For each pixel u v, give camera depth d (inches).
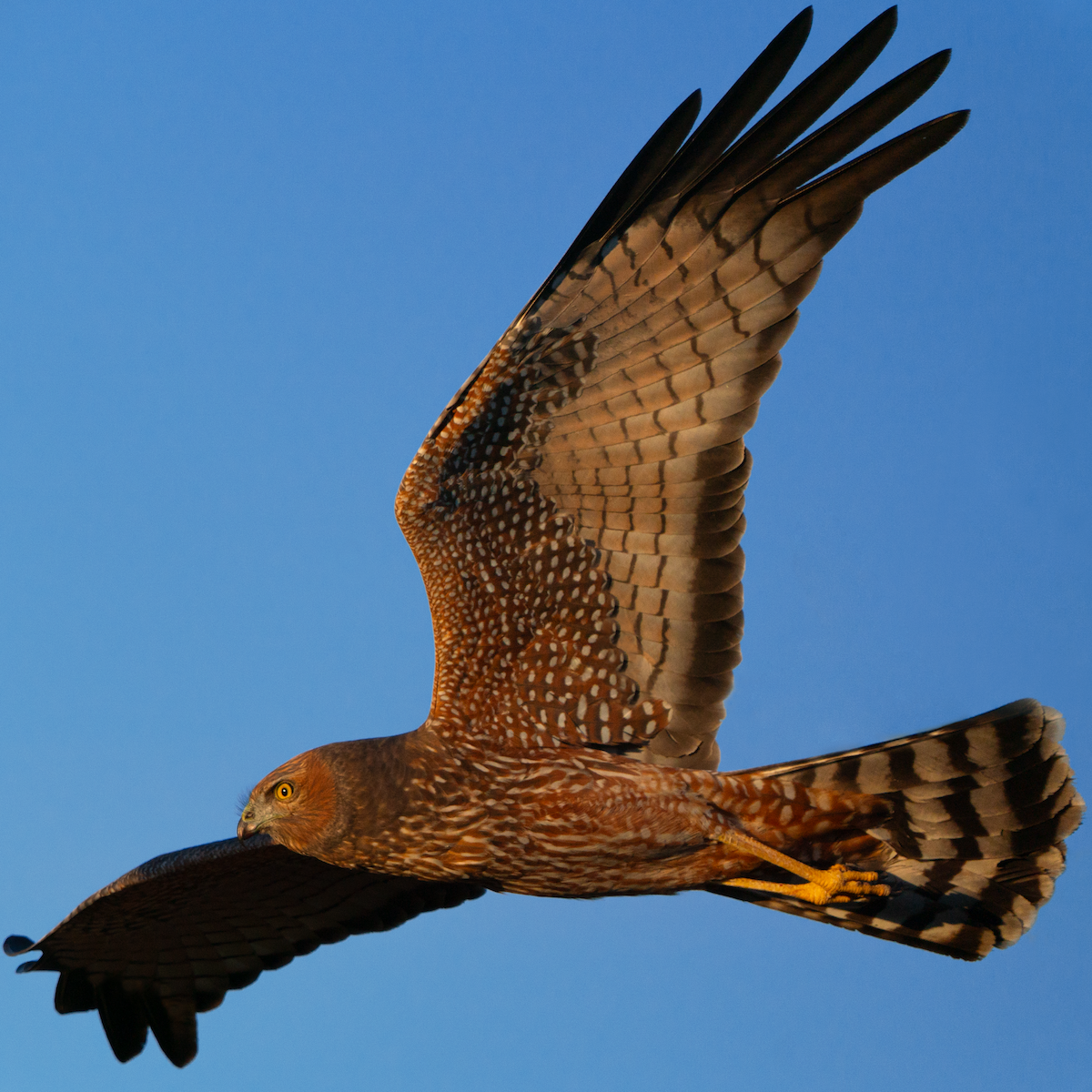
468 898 608.1
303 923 612.1
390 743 500.7
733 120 419.5
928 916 504.7
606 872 491.5
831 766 473.1
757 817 477.4
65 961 608.1
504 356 443.8
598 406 450.9
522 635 482.3
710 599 462.0
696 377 441.7
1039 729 469.4
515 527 470.3
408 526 473.1
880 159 411.2
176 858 567.8
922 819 479.5
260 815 505.4
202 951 616.7
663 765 483.2
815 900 468.1
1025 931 490.0
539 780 482.9
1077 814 469.7
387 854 495.5
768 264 428.1
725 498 449.4
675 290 436.8
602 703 482.9
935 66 403.2
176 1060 610.5
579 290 438.6
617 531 465.4
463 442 457.4
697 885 498.0
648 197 426.6
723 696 471.5
